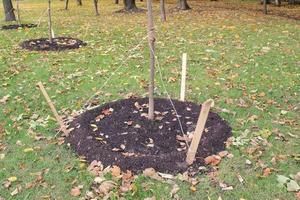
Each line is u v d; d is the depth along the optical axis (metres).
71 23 6.34
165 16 6.56
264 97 2.76
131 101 2.55
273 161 1.94
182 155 1.94
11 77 3.31
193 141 1.86
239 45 4.22
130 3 8.17
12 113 2.59
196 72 3.32
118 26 5.81
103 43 4.54
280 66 3.45
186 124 2.25
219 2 9.98
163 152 1.99
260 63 3.54
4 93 2.95
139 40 4.63
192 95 2.82
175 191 1.73
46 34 5.26
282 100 2.71
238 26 5.39
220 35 4.77
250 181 1.80
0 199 1.74
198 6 8.62
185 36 4.77
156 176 1.82
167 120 2.29
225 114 2.48
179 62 3.63
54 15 7.79
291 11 7.66
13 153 2.10
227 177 1.83
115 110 2.45
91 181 1.83
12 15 6.94
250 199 1.69
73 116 2.50
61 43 4.48
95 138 2.11
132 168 1.88
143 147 2.04
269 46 4.18
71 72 3.41
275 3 9.13
